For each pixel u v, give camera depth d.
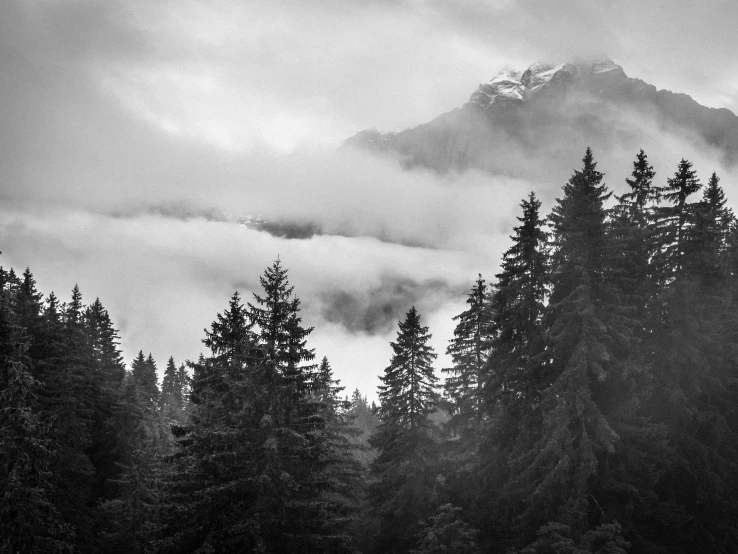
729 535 22.44
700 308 25.34
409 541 29.31
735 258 31.20
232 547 19.42
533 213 26.94
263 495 19.67
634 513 22.06
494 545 24.25
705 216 26.70
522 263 26.64
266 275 22.34
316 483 21.34
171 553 20.03
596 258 23.39
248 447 20.62
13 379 17.52
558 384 22.09
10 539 17.11
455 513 26.45
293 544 20.09
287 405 21.12
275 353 20.88
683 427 24.30
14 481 17.12
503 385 26.52
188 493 21.17
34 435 17.95
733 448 25.28
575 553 18.55
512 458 24.64
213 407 23.08
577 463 21.62
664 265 26.72
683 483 23.77
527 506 23.56
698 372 24.66
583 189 23.86
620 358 23.58
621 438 22.97
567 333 22.39
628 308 22.83
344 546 21.44
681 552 21.83
